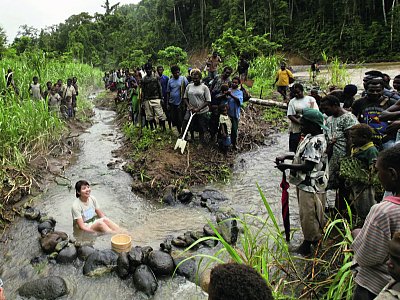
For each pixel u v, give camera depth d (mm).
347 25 33156
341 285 2711
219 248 4406
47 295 3617
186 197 5863
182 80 7965
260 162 7566
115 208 5727
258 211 5332
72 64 21641
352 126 4098
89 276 3943
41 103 8906
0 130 7047
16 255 4461
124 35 47250
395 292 1625
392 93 4891
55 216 5477
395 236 1619
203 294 3637
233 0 40656
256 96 13469
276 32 38312
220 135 7645
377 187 4332
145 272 3809
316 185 3871
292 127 6641
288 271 3680
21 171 6602
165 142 7992
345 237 3182
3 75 9852
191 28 47531
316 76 15586
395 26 29906
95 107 16781
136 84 9758
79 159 8305
